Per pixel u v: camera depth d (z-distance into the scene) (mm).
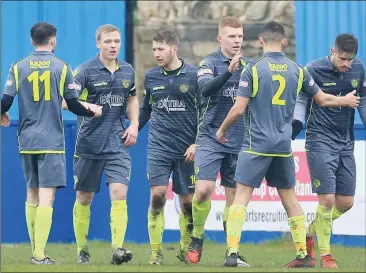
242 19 51562
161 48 28906
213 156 28625
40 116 26953
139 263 29141
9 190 38125
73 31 50156
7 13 49844
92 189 28828
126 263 27953
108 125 28312
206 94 27359
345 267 27594
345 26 49844
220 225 37969
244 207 25969
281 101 25625
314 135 28312
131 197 38406
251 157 25719
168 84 29109
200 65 28312
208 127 28703
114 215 27828
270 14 51438
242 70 27516
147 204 38344
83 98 28344
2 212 38125
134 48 51375
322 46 50062
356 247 37219
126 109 28781
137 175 38281
